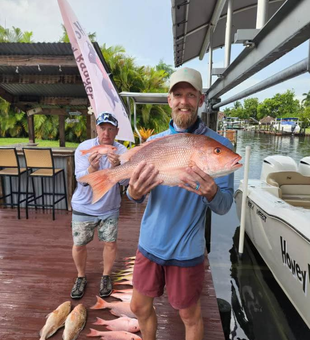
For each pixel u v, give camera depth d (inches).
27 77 214.1
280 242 113.5
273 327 106.1
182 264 52.9
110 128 86.5
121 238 140.6
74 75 211.5
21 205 188.4
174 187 54.2
